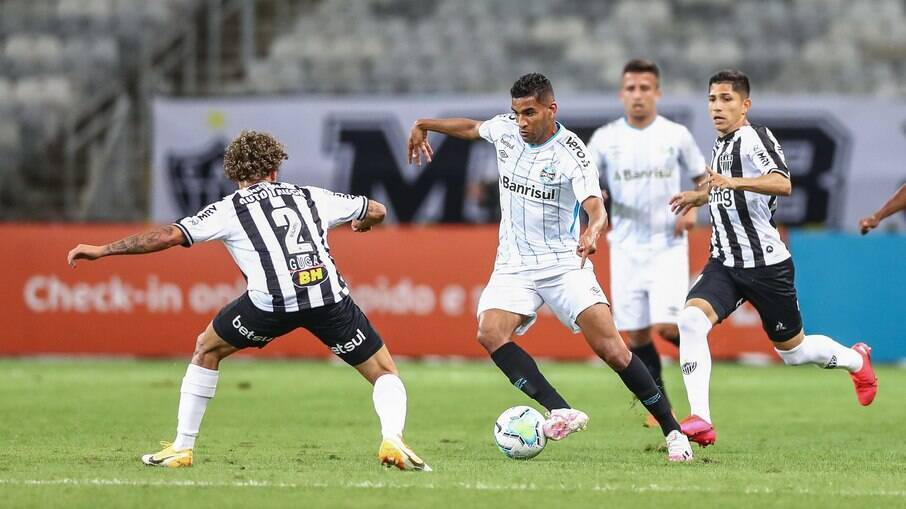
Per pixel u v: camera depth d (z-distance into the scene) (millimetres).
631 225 35469
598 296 26422
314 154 64500
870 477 23953
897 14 78125
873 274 52719
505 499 20922
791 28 77812
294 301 23750
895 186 60969
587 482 22859
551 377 48500
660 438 31188
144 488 21953
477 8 79938
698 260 52625
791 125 61750
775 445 30031
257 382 46875
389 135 64000
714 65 76438
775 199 28375
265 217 23891
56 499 20812
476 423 34719
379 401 24188
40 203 72500
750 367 53656
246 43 77062
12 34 78438
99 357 57031
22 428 32844
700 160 35875
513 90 25625
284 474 23812
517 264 26812
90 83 76188
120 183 71062
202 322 56188
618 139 35438
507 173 26609
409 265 55625
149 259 56469
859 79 75062
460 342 55125
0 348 57656
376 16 79688
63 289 57281
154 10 78500
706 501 20844
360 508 20031
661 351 53625
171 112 65062
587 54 77438
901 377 48625
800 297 53062
